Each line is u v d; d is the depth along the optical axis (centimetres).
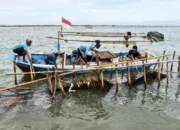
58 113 1195
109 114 1195
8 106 1240
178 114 1198
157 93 1516
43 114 1177
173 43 5141
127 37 1902
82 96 1430
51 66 1730
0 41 5641
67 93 1470
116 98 1416
